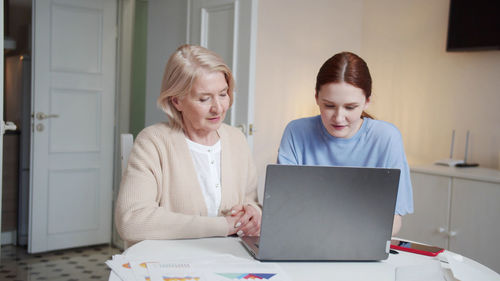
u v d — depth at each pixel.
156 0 3.79
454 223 2.96
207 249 1.30
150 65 3.87
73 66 3.63
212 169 1.62
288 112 3.79
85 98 3.71
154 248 1.29
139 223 1.36
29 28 3.96
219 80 1.45
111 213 3.89
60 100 3.59
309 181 1.16
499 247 2.75
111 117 3.84
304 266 1.20
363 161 1.67
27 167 3.78
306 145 1.74
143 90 5.35
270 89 3.64
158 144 1.53
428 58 3.66
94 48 3.72
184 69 1.43
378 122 1.67
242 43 2.95
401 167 1.63
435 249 1.41
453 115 3.50
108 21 3.78
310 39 3.87
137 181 1.45
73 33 3.62
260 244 1.18
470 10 3.30
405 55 3.82
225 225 1.43
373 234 1.24
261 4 3.54
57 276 3.12
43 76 3.51
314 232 1.20
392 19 3.93
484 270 1.24
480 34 3.25
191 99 1.45
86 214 3.76
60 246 3.65
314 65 3.92
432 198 3.07
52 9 3.52
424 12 3.69
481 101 3.34
